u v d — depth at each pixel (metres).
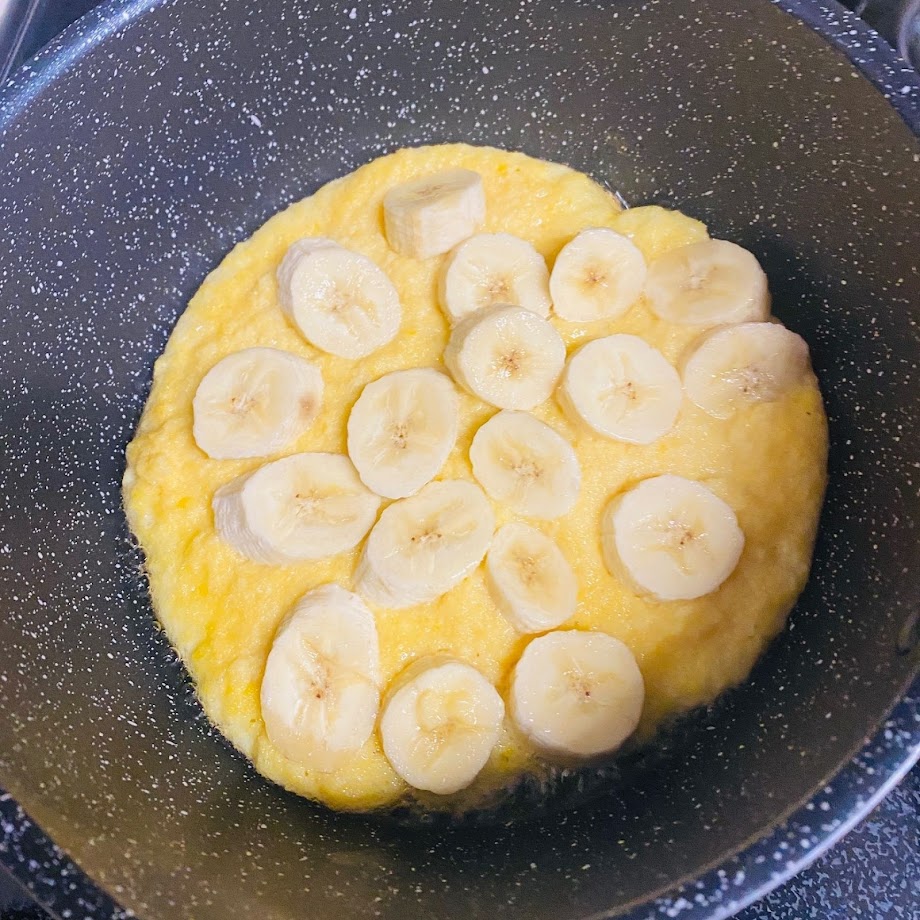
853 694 0.20
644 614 0.23
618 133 0.27
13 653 0.21
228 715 0.23
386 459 0.24
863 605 0.21
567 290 0.25
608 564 0.23
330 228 0.27
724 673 0.22
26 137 0.22
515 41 0.26
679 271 0.25
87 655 0.23
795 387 0.24
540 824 0.22
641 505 0.23
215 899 0.18
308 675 0.22
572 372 0.24
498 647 0.23
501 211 0.27
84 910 0.17
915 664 0.17
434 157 0.28
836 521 0.23
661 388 0.24
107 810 0.20
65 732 0.21
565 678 0.22
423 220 0.25
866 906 0.20
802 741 0.20
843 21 0.21
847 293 0.23
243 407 0.25
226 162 0.27
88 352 0.26
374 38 0.26
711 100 0.25
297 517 0.23
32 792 0.18
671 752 0.22
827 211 0.23
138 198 0.26
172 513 0.25
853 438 0.23
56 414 0.24
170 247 0.27
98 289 0.26
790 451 0.24
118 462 0.26
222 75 0.25
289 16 0.25
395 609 0.23
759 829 0.17
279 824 0.22
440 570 0.23
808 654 0.21
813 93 0.22
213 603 0.24
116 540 0.25
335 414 0.25
